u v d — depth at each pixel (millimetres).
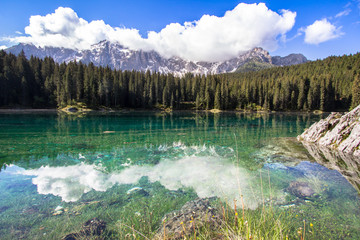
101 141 13898
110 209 4867
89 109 62125
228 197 5555
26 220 4359
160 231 3781
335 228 3980
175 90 85750
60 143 12977
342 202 5184
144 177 7176
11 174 7320
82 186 6305
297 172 7793
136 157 9898
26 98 60781
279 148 12203
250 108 77938
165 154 10547
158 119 36156
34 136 15461
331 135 13172
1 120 27859
